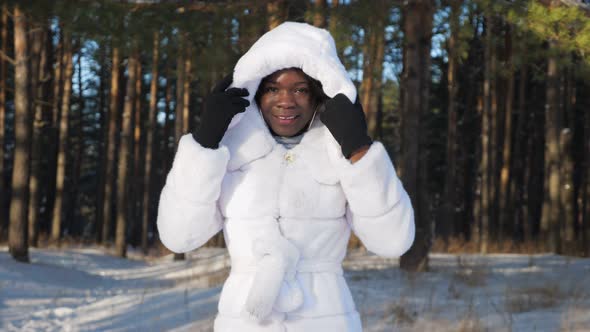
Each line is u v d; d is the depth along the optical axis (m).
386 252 2.03
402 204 1.94
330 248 2.00
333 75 1.93
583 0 7.42
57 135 28.28
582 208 24.56
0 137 23.48
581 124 27.48
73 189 29.56
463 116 28.52
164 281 12.04
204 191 1.89
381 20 8.39
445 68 26.83
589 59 7.23
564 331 5.91
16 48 13.29
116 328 6.95
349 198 1.94
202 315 7.27
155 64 20.09
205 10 7.97
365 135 1.87
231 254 2.03
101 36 7.79
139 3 7.68
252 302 1.85
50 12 8.12
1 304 8.56
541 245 18.66
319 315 1.93
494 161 22.98
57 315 7.87
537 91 26.20
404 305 7.43
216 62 8.04
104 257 17.95
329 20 8.40
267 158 1.99
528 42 7.90
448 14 8.58
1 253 13.32
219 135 1.89
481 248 18.20
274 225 1.96
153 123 22.91
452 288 8.62
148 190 23.41
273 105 2.01
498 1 7.50
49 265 13.27
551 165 17.12
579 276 10.16
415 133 11.05
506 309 7.16
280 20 8.34
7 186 33.28
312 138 2.02
